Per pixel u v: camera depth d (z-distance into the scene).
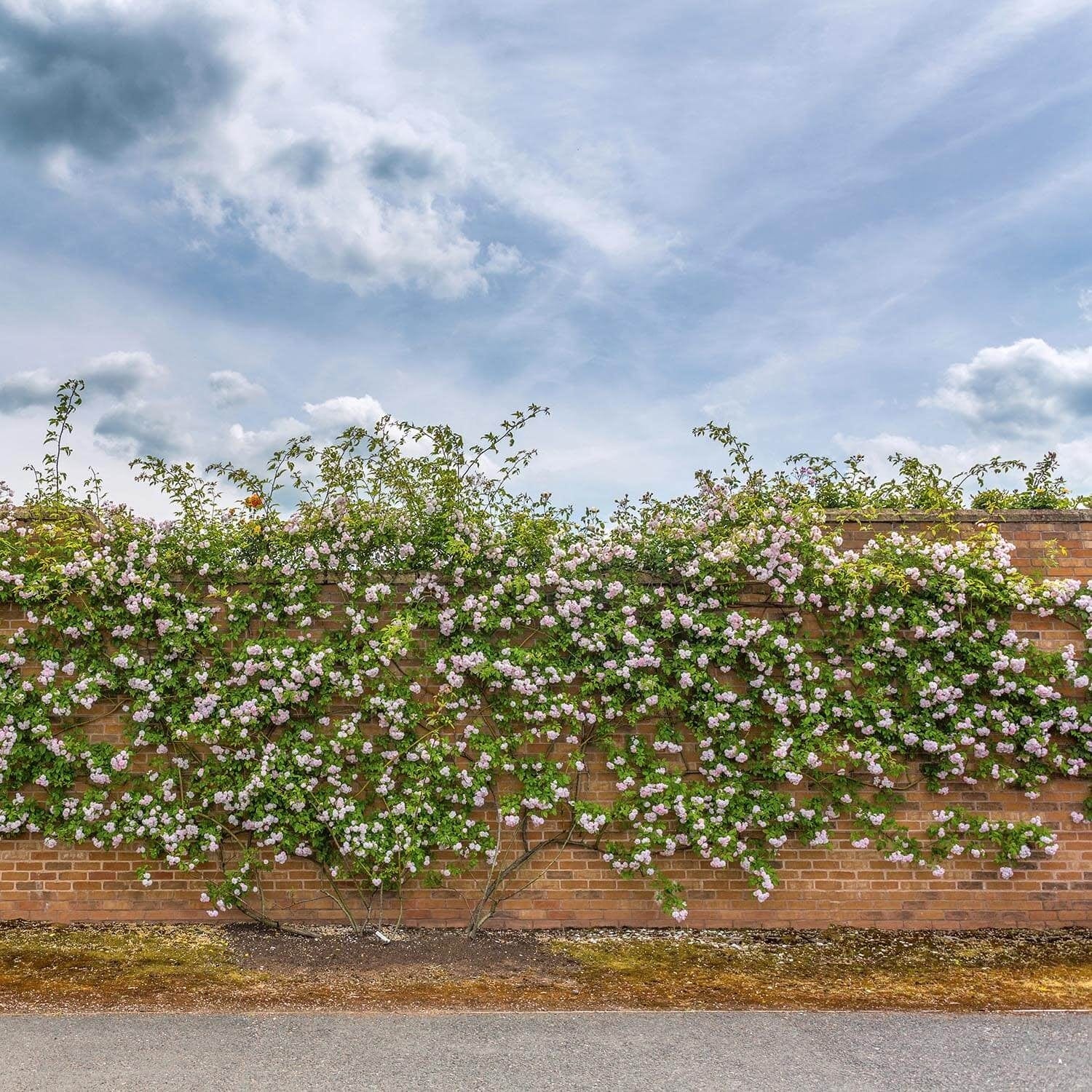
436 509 6.93
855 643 7.05
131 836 6.68
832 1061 4.46
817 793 6.99
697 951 6.39
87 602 6.86
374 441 6.97
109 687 6.76
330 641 6.85
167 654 6.78
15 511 6.92
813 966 6.11
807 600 7.00
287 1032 4.75
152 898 6.82
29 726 6.70
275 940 6.46
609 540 7.08
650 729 7.01
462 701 6.84
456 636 6.91
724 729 6.86
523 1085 4.14
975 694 7.04
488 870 6.91
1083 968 6.10
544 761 6.87
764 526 7.03
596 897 6.93
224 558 6.90
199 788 6.75
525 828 6.95
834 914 6.97
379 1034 4.75
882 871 7.02
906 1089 4.16
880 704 6.90
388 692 6.82
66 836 6.68
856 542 7.32
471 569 6.95
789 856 7.01
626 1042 4.68
